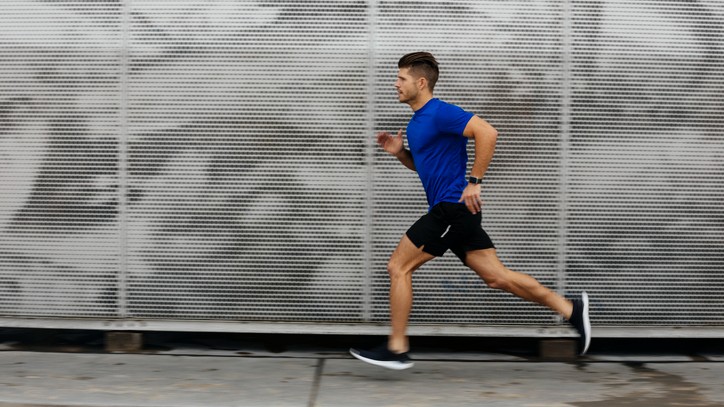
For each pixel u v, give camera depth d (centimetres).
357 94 756
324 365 748
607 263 767
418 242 675
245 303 771
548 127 757
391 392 667
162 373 715
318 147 759
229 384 684
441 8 751
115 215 766
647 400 650
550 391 673
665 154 760
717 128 759
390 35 753
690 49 754
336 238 766
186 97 756
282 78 754
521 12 752
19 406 621
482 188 763
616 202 762
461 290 769
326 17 753
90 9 753
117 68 755
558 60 754
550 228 764
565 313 695
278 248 767
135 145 760
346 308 771
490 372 730
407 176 761
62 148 761
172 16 753
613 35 753
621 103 756
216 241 766
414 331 769
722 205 765
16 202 768
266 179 762
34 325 774
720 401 648
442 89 756
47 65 757
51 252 770
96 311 774
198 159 761
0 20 756
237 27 753
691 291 771
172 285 771
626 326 773
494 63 754
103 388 669
